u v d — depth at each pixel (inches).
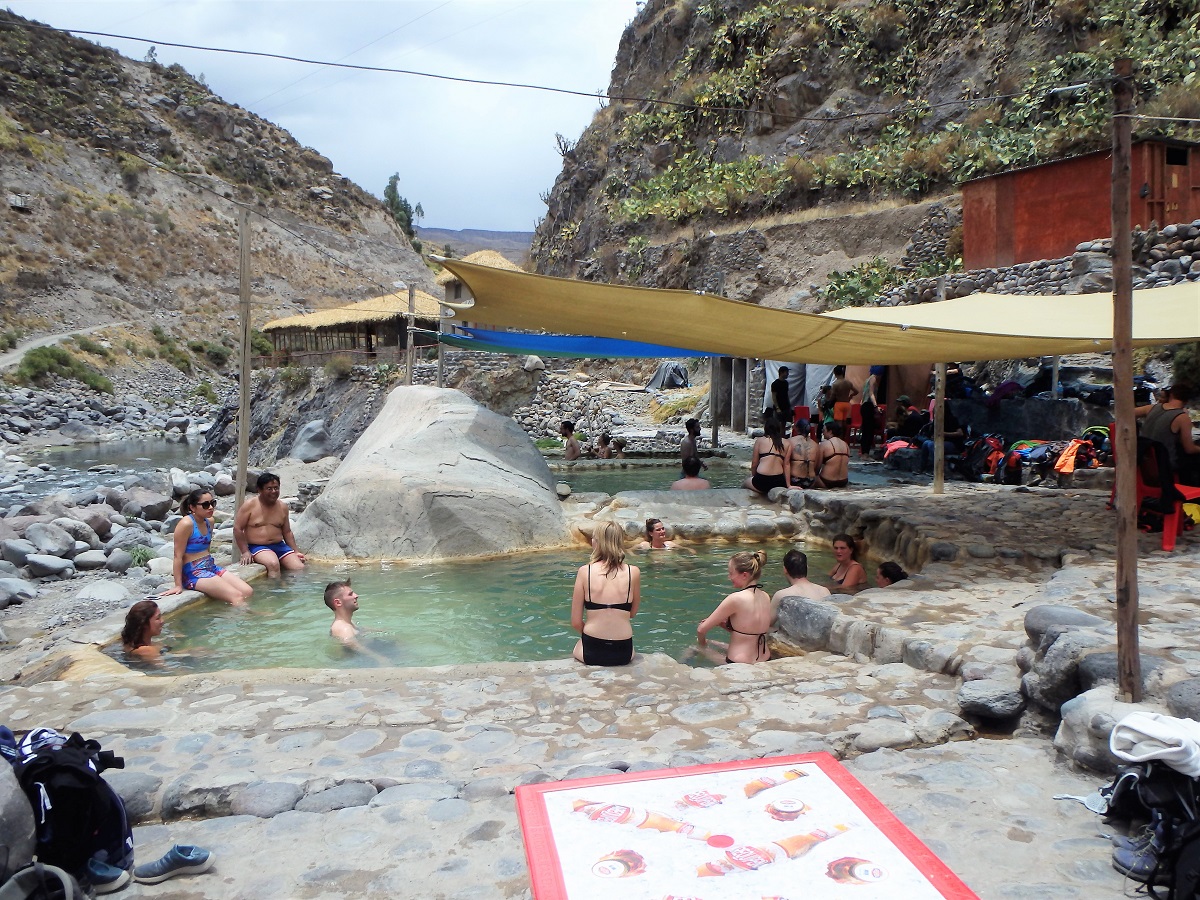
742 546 438.9
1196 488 326.6
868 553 400.5
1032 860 124.0
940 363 458.9
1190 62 959.6
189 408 2247.8
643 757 159.9
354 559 409.4
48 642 279.4
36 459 1364.4
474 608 323.6
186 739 173.6
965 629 227.6
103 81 3909.9
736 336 353.4
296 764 162.1
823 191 1411.2
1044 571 296.2
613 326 353.1
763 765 149.6
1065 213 743.1
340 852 130.4
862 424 687.1
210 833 136.9
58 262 2817.4
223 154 3993.6
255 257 3415.4
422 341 1450.5
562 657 265.1
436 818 139.3
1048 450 503.8
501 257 1510.8
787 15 1692.9
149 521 583.2
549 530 446.3
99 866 120.6
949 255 1095.6
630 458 809.5
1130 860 120.3
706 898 111.4
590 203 2060.8
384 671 218.4
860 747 165.5
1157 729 118.8
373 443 506.0
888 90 1502.2
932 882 114.8
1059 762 156.7
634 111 2030.0
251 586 353.1
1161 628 193.2
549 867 119.9
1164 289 368.2
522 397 1286.9
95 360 2369.6
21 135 3260.3
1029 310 381.7
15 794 110.6
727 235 1446.9
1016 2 1332.4
